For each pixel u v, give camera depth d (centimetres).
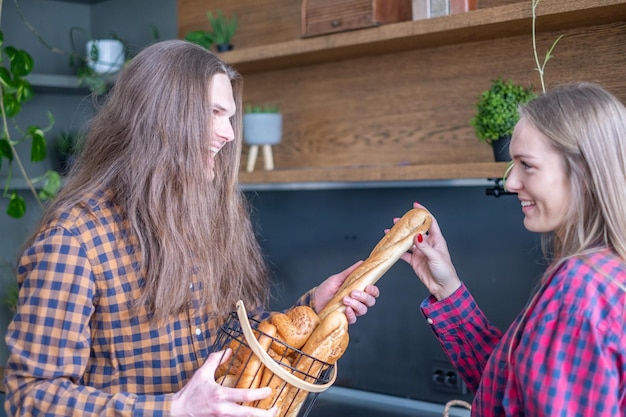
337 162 226
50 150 271
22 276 126
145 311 130
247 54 218
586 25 173
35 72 273
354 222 222
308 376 121
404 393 212
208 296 137
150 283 128
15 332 122
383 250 136
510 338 113
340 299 133
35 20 274
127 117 134
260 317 158
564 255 112
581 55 176
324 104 228
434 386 206
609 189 108
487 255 196
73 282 121
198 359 136
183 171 132
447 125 201
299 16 226
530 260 189
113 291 127
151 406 116
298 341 124
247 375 119
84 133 152
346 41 195
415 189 209
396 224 141
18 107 235
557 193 112
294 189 235
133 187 130
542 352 104
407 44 196
